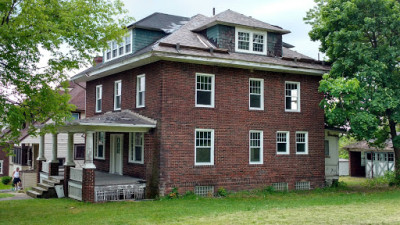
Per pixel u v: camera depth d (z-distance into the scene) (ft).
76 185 66.39
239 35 73.97
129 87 75.05
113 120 64.90
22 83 52.75
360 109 73.82
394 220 44.62
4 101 49.88
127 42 77.05
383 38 77.92
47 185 73.00
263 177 73.77
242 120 72.23
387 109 77.87
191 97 67.72
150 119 67.36
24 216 50.72
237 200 63.26
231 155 70.85
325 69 79.30
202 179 67.92
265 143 74.43
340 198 65.21
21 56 51.70
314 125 80.07
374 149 116.16
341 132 86.33
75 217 49.19
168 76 65.87
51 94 54.24
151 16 83.82
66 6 54.54
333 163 86.89
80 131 66.03
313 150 79.66
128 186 65.41
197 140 68.39
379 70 71.20
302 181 78.02
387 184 87.61
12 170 139.54
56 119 56.49
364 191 76.64
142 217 48.26
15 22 48.80
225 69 71.05
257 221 44.39
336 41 74.28
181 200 62.90
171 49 64.13
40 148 86.38
